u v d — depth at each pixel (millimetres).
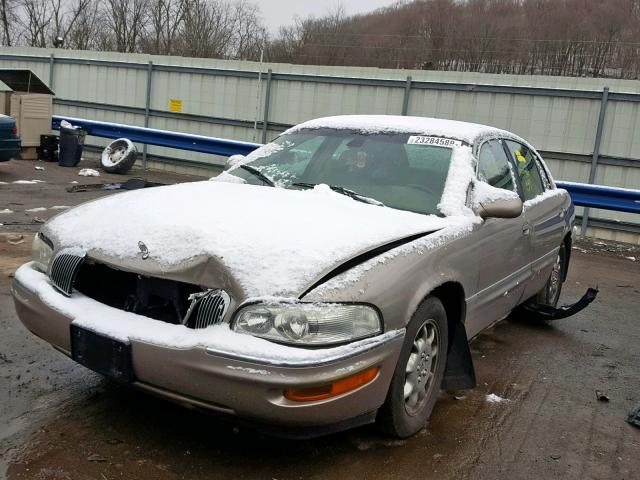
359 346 2693
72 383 3648
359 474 2943
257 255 2760
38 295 3086
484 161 4285
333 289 2689
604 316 6129
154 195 3533
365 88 13602
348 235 3000
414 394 3248
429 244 3232
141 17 36844
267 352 2521
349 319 2691
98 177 13297
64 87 17359
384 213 3451
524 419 3686
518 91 12102
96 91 16906
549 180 5707
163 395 2750
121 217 3199
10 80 14945
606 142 11500
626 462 3275
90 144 16984
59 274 3121
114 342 2754
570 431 3578
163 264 2832
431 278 3148
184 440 3115
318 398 2607
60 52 17250
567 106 11734
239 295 2662
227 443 3117
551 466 3174
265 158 4469
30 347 4113
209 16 36719
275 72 14531
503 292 4242
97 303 3002
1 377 3652
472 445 3312
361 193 3895
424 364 3314
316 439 3211
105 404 3418
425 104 13031
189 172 15734
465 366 3617
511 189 4598
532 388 4176
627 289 7438
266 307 2605
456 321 3623
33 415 3252
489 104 12422
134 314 2883
